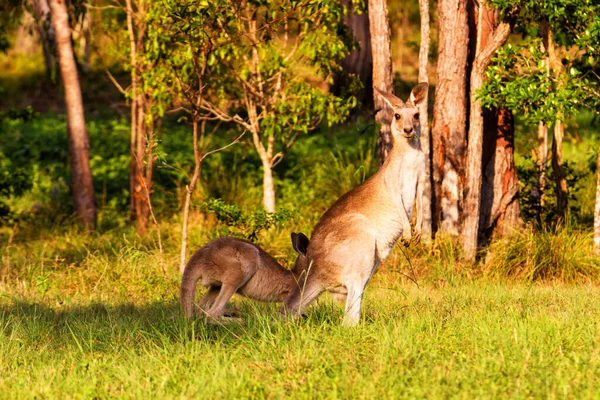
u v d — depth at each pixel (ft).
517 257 46.42
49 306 38.42
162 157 47.62
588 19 45.06
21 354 29.17
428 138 48.19
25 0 67.00
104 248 52.95
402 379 24.06
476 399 22.40
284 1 46.14
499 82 45.06
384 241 32.19
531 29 47.88
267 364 26.68
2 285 43.45
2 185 59.47
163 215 63.67
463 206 47.98
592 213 56.65
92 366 26.76
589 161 61.57
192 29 42.24
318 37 51.31
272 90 55.42
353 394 23.34
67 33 61.72
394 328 29.14
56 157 80.28
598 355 25.85
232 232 48.78
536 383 23.40
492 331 28.66
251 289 33.88
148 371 25.95
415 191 32.22
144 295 41.65
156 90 52.49
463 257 47.42
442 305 35.58
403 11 120.37
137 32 60.44
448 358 26.27
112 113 95.20
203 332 31.22
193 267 33.22
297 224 55.31
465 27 48.60
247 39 52.95
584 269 45.98
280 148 75.92
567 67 49.06
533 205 52.90
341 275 31.60
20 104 105.19
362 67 81.76
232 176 69.67
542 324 29.55
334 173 63.10
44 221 63.00
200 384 24.30
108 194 72.54
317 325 31.32
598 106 47.34
